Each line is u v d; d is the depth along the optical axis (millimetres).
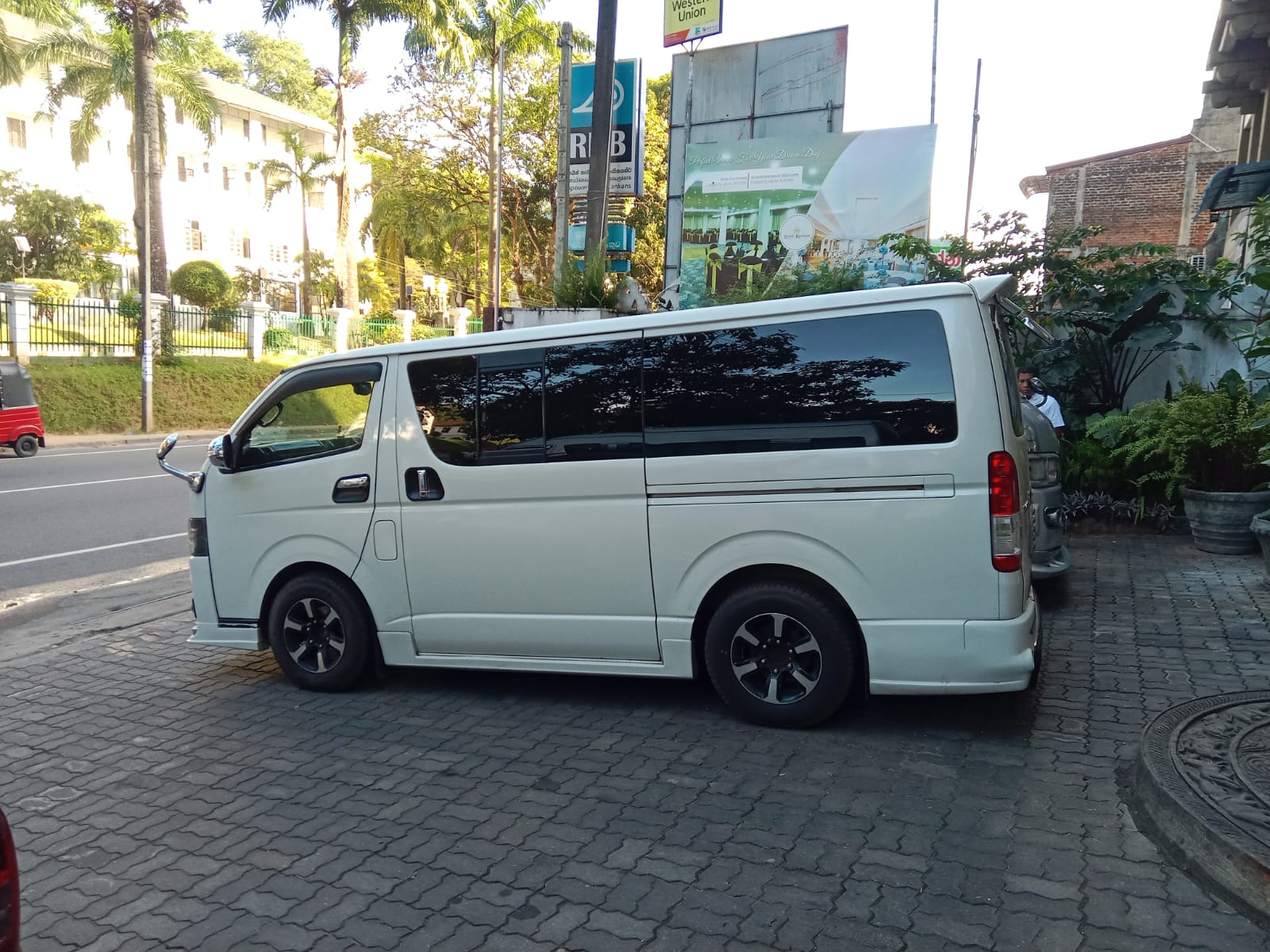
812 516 4309
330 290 48000
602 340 4707
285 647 5504
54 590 8336
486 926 3031
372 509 5184
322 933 3029
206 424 26375
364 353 5262
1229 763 3654
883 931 2914
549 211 35375
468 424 4977
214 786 4199
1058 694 4859
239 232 47000
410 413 5098
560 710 4996
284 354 31469
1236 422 7605
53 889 3373
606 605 4750
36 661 6297
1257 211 8508
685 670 4668
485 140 33250
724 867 3324
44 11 28891
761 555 4418
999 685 4105
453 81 32562
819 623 4387
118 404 24750
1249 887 2947
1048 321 10078
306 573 5461
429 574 5090
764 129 16562
